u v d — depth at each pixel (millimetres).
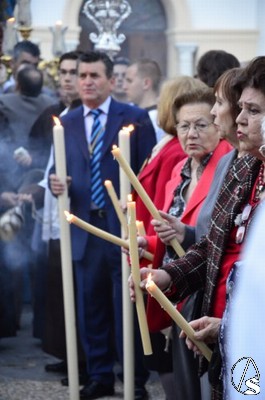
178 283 4094
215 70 6031
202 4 24141
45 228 7023
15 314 8055
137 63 8578
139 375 6348
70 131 6520
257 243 2770
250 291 2781
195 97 4863
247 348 2844
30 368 7211
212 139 4852
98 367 6477
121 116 6496
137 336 6285
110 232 6375
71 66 7480
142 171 5637
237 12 24266
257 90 3658
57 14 21844
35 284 7738
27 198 7289
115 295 6387
